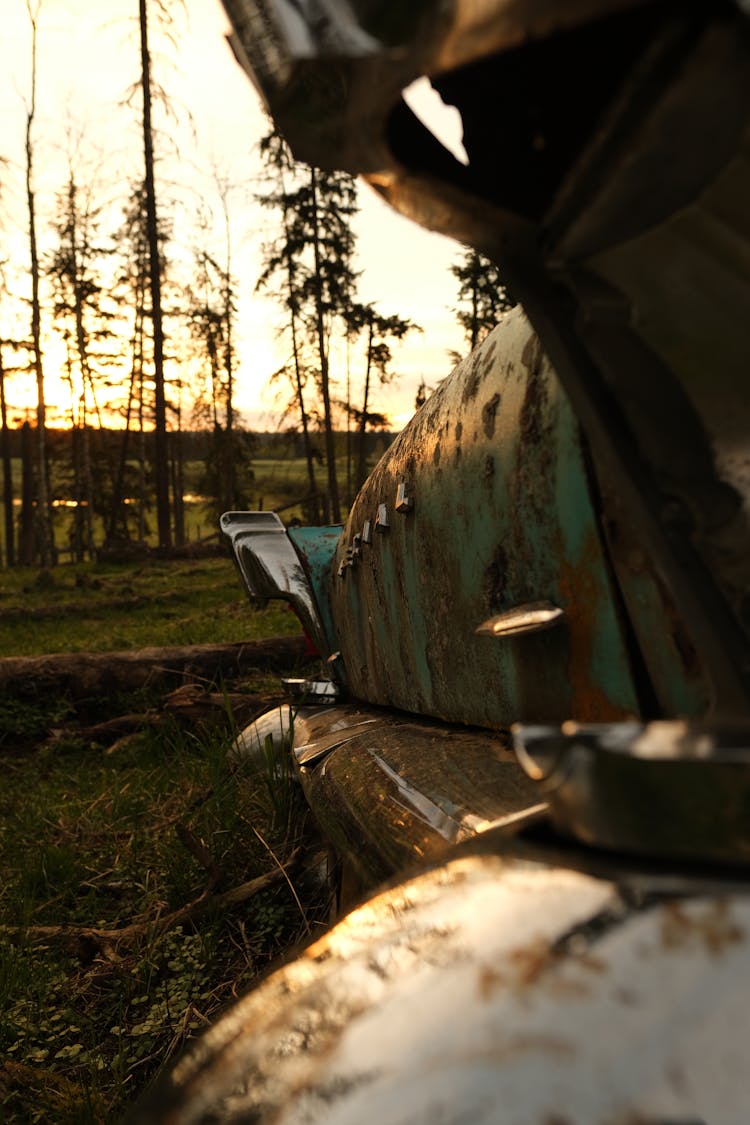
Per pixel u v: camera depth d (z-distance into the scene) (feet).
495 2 1.39
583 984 1.55
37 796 16.92
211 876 10.55
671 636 3.43
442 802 4.18
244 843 11.03
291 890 9.91
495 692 4.79
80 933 10.16
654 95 1.56
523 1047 1.51
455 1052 1.56
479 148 2.01
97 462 181.47
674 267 2.03
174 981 9.02
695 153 1.67
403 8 1.46
